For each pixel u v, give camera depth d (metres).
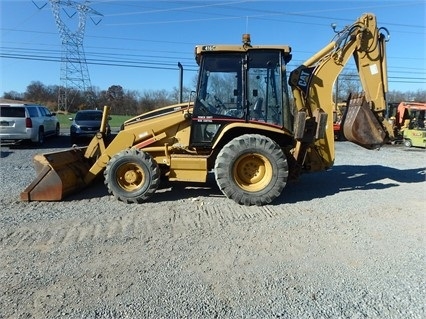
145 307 3.05
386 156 13.76
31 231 4.82
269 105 6.48
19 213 5.62
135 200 6.25
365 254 4.17
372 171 9.77
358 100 7.43
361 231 4.94
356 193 7.14
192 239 4.59
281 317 2.92
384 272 3.71
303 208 6.04
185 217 5.50
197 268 3.77
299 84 6.84
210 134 6.55
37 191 6.30
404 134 18.81
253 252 4.20
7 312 2.96
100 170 6.89
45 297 3.19
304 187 7.69
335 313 2.98
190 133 6.57
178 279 3.53
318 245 4.43
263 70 6.46
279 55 6.44
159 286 3.39
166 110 7.04
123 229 4.94
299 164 6.80
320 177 8.88
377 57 7.25
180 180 6.52
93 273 3.64
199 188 7.41
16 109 14.51
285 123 6.50
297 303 3.12
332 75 6.97
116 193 6.27
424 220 5.44
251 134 6.48
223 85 6.50
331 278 3.58
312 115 6.89
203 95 6.51
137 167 6.30
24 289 3.33
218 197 6.73
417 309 3.05
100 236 4.67
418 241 4.59
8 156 12.18
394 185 7.92
